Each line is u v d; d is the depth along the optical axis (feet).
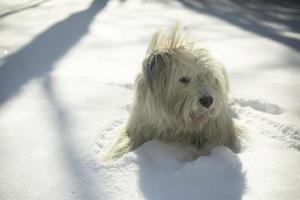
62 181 4.20
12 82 6.41
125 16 10.77
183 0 13.48
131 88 6.33
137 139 4.99
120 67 7.10
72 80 6.49
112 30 9.31
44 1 13.02
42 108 5.60
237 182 4.17
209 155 4.69
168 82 4.79
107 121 5.35
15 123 5.21
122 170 4.33
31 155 4.60
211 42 8.49
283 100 5.96
